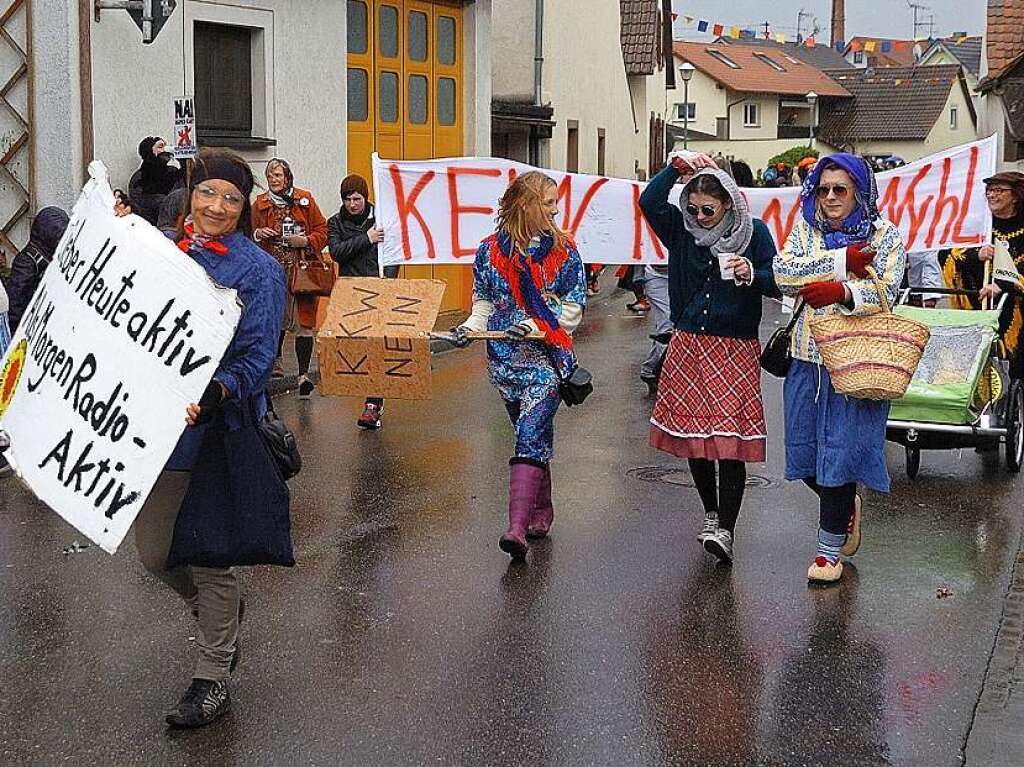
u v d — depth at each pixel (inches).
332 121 658.8
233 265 187.6
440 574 268.4
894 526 308.5
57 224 350.9
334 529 301.4
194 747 187.8
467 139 788.6
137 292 179.2
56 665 217.2
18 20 518.3
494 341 279.9
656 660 222.8
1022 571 273.9
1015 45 1248.2
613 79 1278.3
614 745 190.4
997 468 371.9
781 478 357.4
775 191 396.2
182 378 176.1
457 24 775.1
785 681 214.7
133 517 175.2
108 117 538.6
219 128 605.9
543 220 271.1
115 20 538.3
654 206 271.9
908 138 3061.0
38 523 300.7
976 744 191.8
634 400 486.3
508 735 193.0
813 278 250.4
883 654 226.8
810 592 259.3
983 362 350.6
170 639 228.8
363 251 454.6
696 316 270.8
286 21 626.8
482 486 344.5
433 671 216.5
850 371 248.4
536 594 256.2
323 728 194.5
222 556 186.9
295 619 240.5
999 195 356.2
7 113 524.7
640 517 314.5
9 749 186.9
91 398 179.6
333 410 458.3
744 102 3041.3
